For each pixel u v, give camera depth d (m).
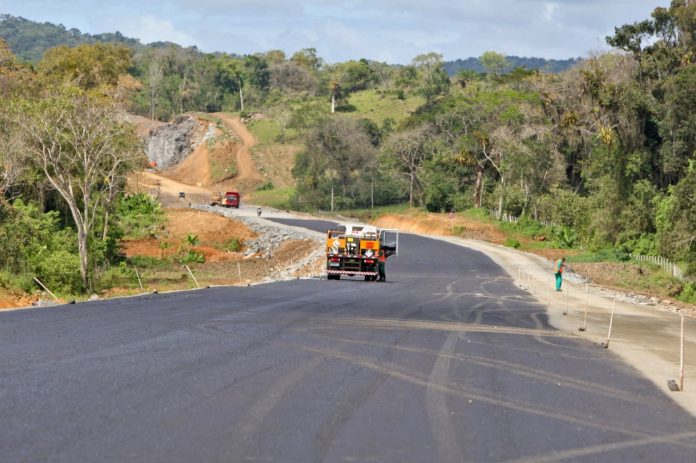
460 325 28.42
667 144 98.38
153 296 37.28
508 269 75.81
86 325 23.89
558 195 125.12
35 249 54.88
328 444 11.31
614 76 110.19
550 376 18.11
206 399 13.89
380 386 15.76
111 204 79.81
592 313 38.34
